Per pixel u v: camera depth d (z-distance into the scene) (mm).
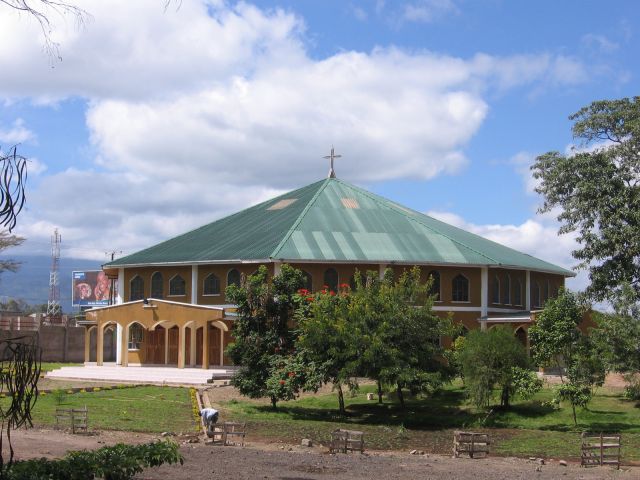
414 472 21906
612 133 37812
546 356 35312
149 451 15602
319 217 54500
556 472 22703
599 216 36531
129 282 55281
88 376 45875
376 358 33375
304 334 35125
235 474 20188
